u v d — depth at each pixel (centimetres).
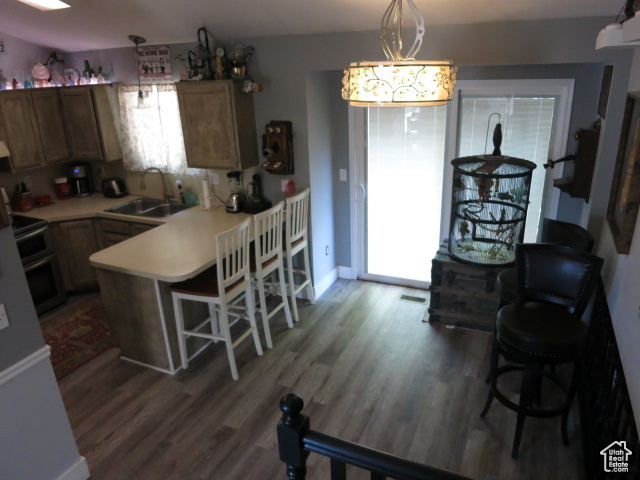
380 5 298
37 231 421
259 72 393
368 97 189
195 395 326
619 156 252
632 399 181
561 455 265
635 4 202
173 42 417
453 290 379
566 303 258
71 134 474
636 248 201
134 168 484
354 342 379
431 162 416
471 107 383
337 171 450
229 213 429
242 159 400
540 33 293
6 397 226
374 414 303
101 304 454
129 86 457
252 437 288
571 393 254
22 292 228
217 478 261
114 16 364
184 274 306
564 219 377
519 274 269
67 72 483
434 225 437
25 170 443
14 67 445
